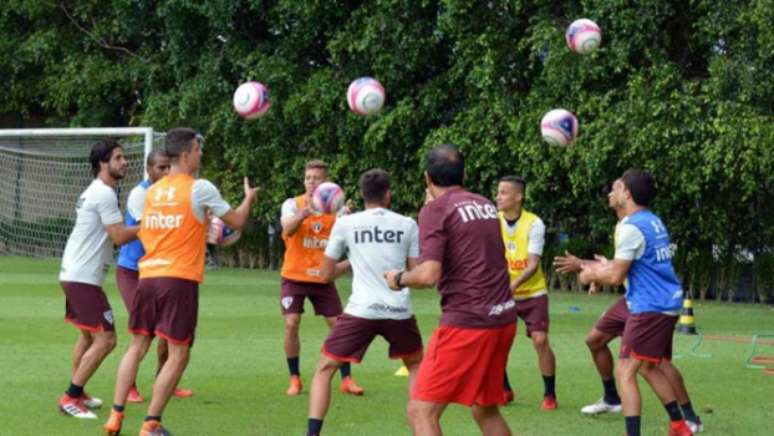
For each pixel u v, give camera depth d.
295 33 54.06
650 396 22.86
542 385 23.75
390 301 17.50
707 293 46.91
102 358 19.61
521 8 45.94
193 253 17.80
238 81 57.25
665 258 17.69
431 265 14.16
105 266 19.73
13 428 18.52
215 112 56.03
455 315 14.24
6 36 63.34
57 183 60.72
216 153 58.47
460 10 46.56
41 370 24.38
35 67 64.25
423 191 51.91
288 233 21.94
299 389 22.31
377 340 30.20
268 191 56.50
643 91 42.22
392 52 50.50
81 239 19.44
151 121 57.25
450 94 50.22
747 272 45.81
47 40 61.12
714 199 44.69
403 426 19.27
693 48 44.62
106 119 63.41
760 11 39.47
